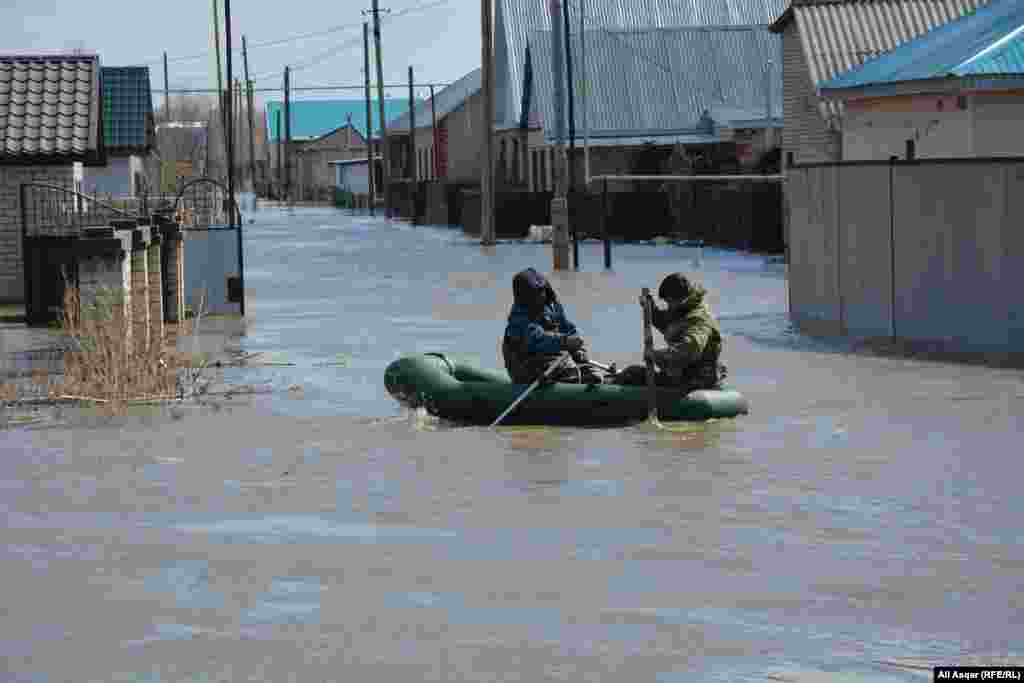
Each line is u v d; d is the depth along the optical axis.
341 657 10.87
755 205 58.59
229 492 16.58
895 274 28.84
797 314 33.12
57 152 38.12
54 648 11.15
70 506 15.98
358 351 29.14
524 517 15.18
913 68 39.91
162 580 12.97
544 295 21.06
